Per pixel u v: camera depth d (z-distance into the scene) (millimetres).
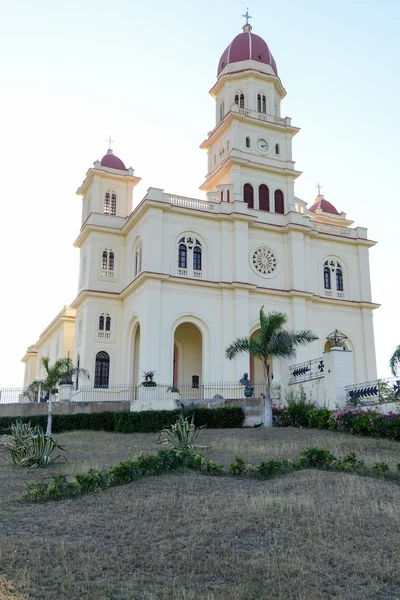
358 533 10164
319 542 9719
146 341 36906
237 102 48406
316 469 15430
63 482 12852
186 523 10711
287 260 44156
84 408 30922
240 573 8484
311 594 7770
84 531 10281
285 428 25891
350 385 27250
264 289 41656
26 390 31703
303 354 42031
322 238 46375
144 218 40500
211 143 49969
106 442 22859
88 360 41312
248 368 39281
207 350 39188
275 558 9008
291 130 47969
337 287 46500
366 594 7953
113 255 44844
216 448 19688
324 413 24859
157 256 39000
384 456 17438
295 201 47531
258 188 45969
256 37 50312
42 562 8758
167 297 38750
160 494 12781
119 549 9422
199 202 42000
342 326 45094
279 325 27891
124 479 14008
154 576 8406
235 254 41344
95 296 42688
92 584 8039
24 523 10742
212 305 40094
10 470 16516
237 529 10320
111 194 47625
